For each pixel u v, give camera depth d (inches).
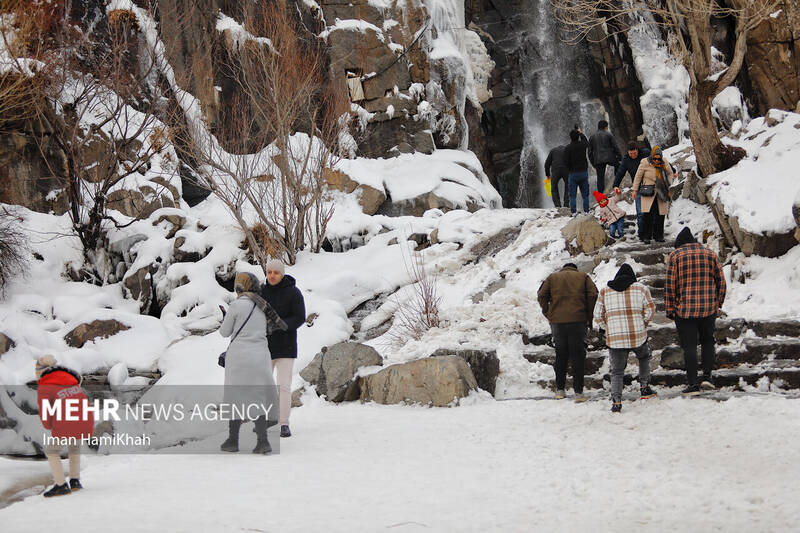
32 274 505.4
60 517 172.1
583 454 225.8
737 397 285.7
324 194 633.0
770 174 446.9
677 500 172.2
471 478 202.8
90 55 573.0
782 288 391.9
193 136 552.1
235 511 172.9
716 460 209.6
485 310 413.7
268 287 280.8
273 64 565.9
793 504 162.9
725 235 446.6
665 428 253.8
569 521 159.3
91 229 524.7
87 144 561.0
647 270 430.3
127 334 455.8
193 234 533.3
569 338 318.0
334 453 243.8
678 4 486.9
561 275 322.3
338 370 354.6
